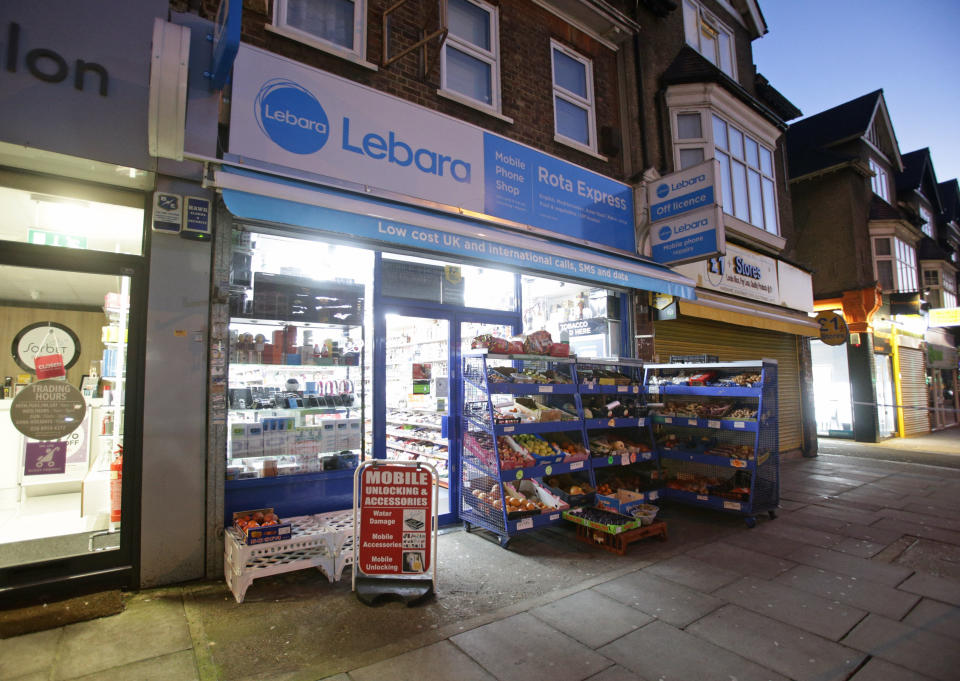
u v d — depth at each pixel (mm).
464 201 5785
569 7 7742
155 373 3869
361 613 3525
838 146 15992
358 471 3916
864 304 14328
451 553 4812
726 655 3020
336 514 4520
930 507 6656
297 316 4633
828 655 3023
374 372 5184
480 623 3400
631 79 8422
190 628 3270
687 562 4605
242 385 4395
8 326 3756
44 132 3406
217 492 4047
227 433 4184
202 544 3988
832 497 7250
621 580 4172
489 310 6195
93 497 3926
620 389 6289
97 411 3967
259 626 3316
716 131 9727
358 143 5016
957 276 23844
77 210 3928
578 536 5203
